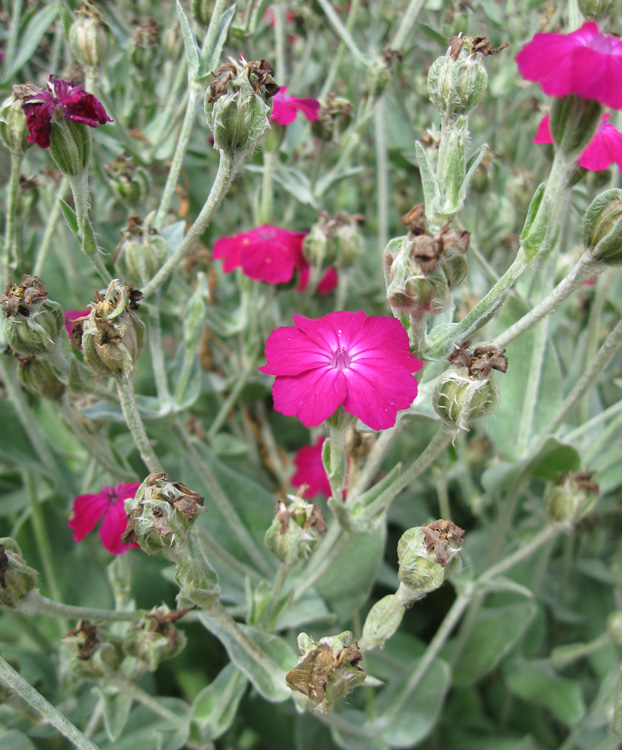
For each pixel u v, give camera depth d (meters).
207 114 0.14
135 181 0.21
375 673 0.24
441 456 0.21
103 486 0.19
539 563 0.25
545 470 0.20
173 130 0.25
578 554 0.27
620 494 0.27
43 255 0.19
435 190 0.14
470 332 0.13
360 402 0.12
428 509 0.28
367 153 0.33
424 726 0.21
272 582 0.20
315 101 0.23
